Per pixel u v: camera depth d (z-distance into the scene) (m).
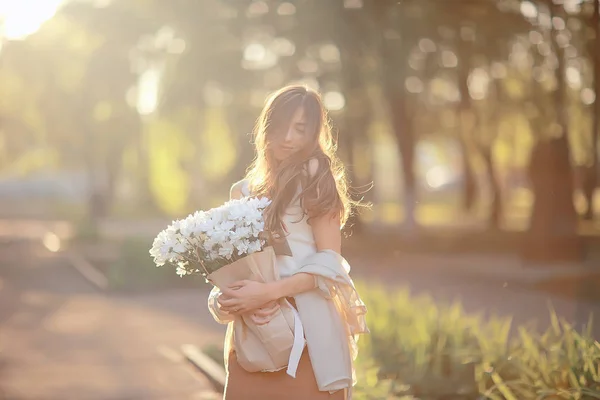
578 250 20.53
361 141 34.81
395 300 10.81
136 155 53.72
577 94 23.67
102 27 27.42
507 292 16.56
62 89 37.69
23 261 30.33
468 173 43.62
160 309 16.69
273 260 3.29
